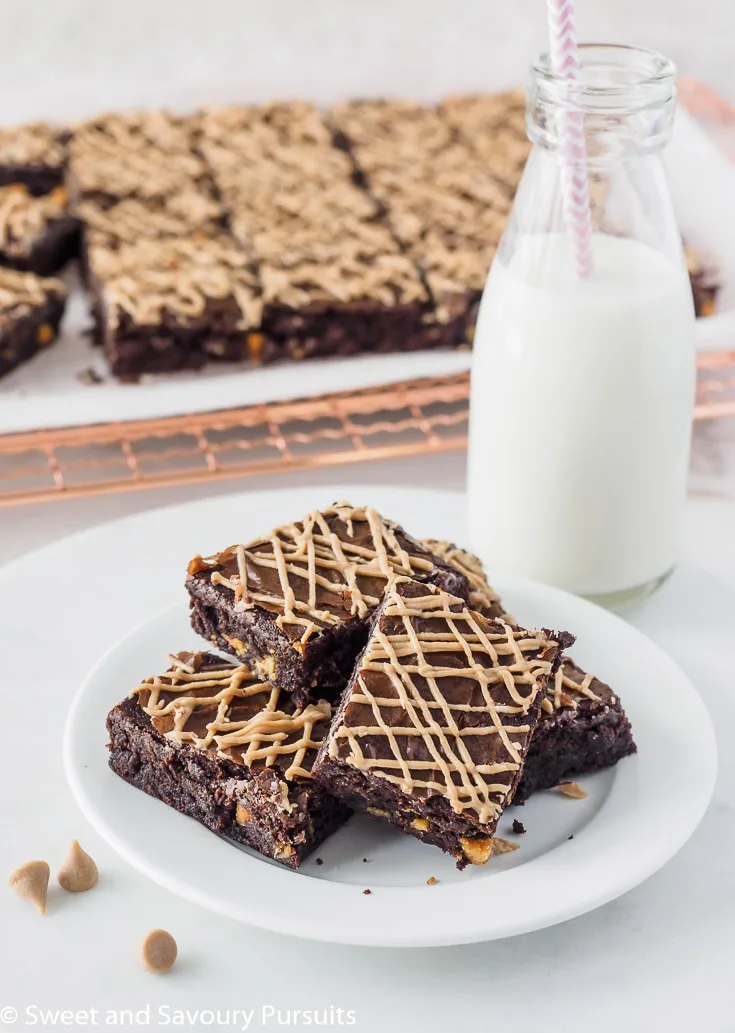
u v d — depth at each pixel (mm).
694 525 597
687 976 443
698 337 646
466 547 565
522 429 524
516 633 478
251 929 454
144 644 506
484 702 461
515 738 455
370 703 458
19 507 621
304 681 479
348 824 469
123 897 460
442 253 706
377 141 810
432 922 431
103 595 554
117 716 470
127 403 620
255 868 447
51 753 497
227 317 662
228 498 595
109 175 765
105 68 866
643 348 510
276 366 671
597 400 514
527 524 536
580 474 523
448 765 448
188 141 808
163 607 550
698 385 638
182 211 743
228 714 475
